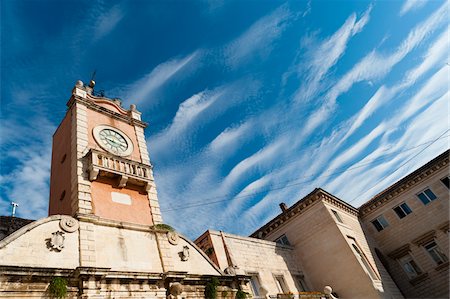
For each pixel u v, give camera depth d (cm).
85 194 1630
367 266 2769
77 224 1469
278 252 2809
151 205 1903
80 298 1237
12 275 1130
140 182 1930
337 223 2866
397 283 3055
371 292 2467
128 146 2138
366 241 3197
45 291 1185
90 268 1284
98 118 2128
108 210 1681
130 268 1510
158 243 1723
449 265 2827
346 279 2623
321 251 2852
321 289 2745
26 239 1277
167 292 1528
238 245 2489
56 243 1338
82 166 1741
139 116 2466
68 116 2127
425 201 3203
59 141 2189
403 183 3350
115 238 1564
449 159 3136
